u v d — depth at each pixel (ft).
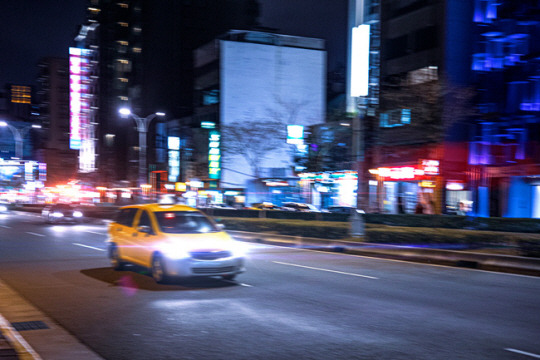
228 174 189.98
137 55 299.79
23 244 64.80
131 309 27.35
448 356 19.35
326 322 24.62
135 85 299.17
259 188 189.67
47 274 39.65
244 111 201.26
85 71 351.87
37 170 399.03
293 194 177.88
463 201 96.84
